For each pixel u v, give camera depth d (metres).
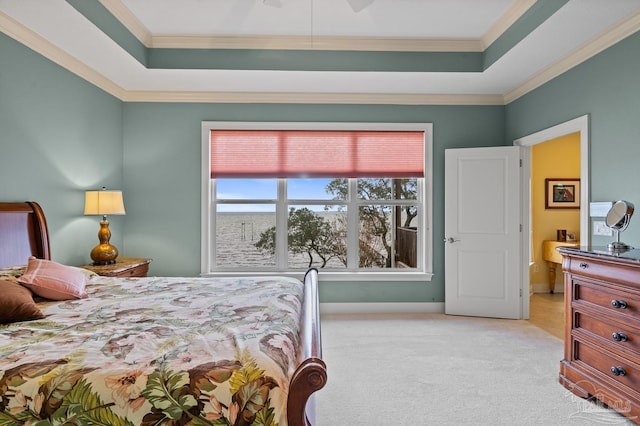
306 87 3.88
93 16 2.54
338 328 3.61
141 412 1.07
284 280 2.54
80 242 3.31
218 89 3.94
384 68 3.42
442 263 4.19
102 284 2.42
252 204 4.26
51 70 2.91
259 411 1.07
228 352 1.25
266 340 1.35
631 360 1.95
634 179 2.49
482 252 3.98
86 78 3.34
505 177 3.90
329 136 4.14
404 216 4.34
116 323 1.60
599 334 2.16
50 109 2.91
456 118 4.18
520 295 3.89
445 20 3.05
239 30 3.23
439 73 3.46
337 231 4.31
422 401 2.21
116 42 2.85
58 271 2.12
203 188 4.07
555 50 2.97
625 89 2.55
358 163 4.15
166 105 4.05
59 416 1.07
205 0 2.74
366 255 4.34
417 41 3.39
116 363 1.18
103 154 3.65
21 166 2.64
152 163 4.06
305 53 3.40
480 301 4.00
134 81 3.69
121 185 4.00
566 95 3.15
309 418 1.31
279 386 1.11
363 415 2.06
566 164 5.23
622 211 2.30
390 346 3.12
